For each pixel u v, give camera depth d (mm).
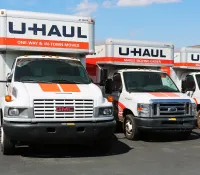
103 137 7406
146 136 10750
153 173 6359
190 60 15094
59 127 7039
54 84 7883
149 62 13078
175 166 6918
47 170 6500
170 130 9641
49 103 7121
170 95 10070
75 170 6516
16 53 9703
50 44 9617
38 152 8125
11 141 7512
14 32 9289
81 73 8680
